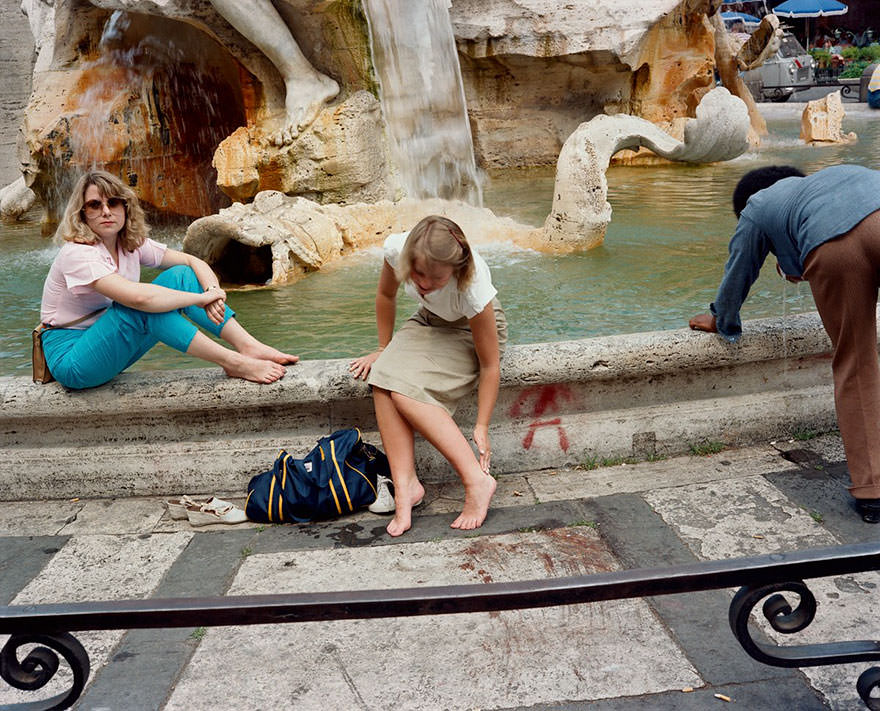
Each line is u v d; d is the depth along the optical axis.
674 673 2.38
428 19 8.30
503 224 7.00
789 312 4.95
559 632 2.58
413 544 3.11
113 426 3.59
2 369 4.78
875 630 2.51
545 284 5.68
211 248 6.27
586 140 6.53
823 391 3.77
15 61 12.00
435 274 2.99
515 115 10.99
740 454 3.67
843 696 2.25
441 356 3.28
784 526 3.09
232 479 3.56
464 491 3.51
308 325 5.18
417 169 8.46
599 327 4.84
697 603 2.68
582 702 2.29
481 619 2.66
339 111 7.61
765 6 29.20
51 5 8.80
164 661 2.54
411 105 8.30
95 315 3.53
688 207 8.04
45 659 1.94
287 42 7.38
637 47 9.98
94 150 8.47
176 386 3.47
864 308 2.93
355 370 3.47
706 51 11.67
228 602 1.83
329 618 1.83
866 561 1.88
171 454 3.56
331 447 3.35
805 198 2.98
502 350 3.48
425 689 2.38
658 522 3.16
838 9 28.78
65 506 3.56
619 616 2.64
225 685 2.43
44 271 7.09
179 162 9.20
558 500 3.36
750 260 3.24
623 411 3.65
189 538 3.25
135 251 3.59
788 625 2.02
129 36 8.83
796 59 23.27
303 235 6.33
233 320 3.59
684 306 5.13
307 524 3.31
